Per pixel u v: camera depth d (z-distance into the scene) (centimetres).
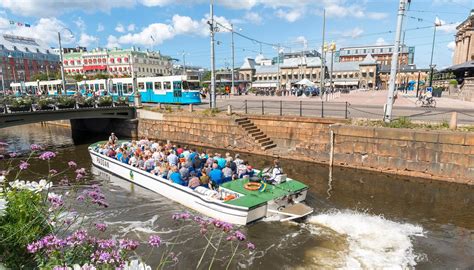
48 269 309
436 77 5388
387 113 1572
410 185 1316
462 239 879
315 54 11481
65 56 11812
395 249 828
